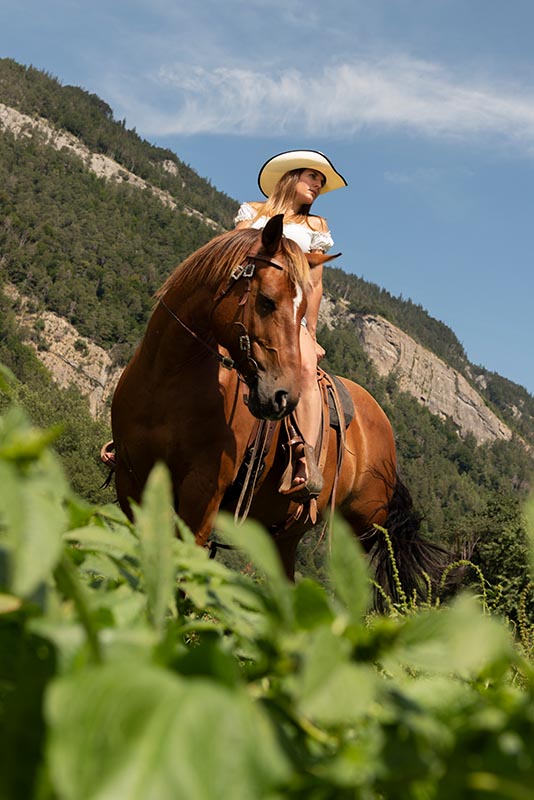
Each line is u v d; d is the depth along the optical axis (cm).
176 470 427
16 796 38
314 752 51
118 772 31
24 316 13412
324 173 531
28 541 39
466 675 72
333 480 529
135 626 56
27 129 18925
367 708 45
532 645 244
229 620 66
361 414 573
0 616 52
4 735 40
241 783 32
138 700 33
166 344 414
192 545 75
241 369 400
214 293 402
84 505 69
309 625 54
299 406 454
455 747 42
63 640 47
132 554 64
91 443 5288
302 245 512
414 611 351
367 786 42
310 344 480
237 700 35
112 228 16062
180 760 32
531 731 41
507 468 18288
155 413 421
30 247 14238
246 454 432
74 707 33
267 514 483
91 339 13750
